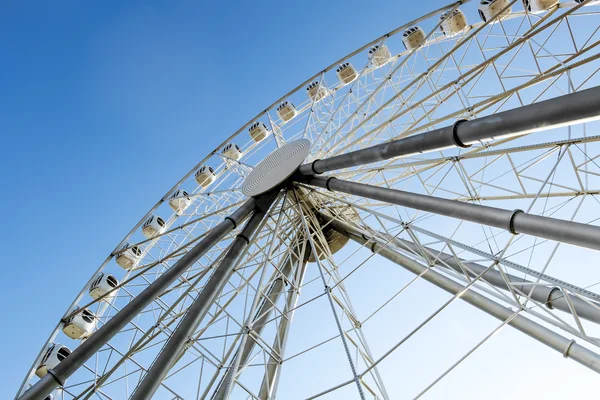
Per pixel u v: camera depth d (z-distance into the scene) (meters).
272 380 15.26
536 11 15.48
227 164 25.84
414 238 13.64
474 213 10.07
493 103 13.08
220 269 14.50
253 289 15.19
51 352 18.28
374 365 10.10
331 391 10.20
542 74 11.95
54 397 14.12
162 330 15.27
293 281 17.56
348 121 18.12
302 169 16.67
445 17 17.92
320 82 22.70
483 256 10.89
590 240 7.53
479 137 8.93
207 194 21.72
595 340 9.14
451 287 14.94
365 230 17.97
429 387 9.53
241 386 12.16
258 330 16.75
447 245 12.16
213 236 15.33
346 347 10.87
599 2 11.50
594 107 6.55
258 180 18.58
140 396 11.96
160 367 12.34
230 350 14.98
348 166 13.89
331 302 12.34
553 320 9.95
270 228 18.72
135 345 14.70
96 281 21.39
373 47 22.53
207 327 14.98
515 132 8.11
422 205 11.55
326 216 19.61
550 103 7.22
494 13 17.05
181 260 14.52
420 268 16.12
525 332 12.81
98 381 14.17
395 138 16.12
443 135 9.66
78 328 19.41
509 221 9.18
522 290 13.45
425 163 14.33
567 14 11.64
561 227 8.05
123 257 22.50
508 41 13.44
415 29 21.48
